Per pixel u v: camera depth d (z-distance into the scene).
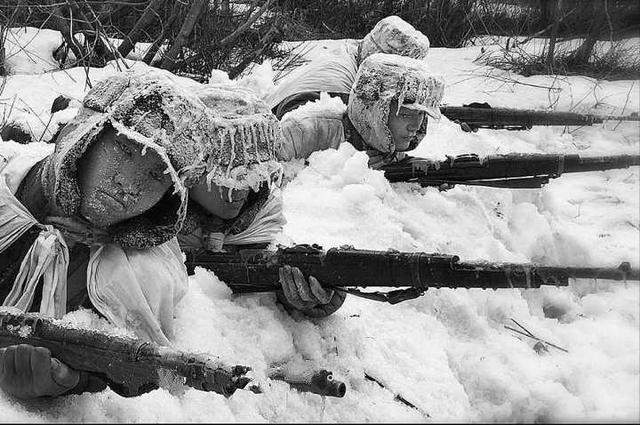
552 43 6.89
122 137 2.52
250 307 3.16
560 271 2.71
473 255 4.38
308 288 3.05
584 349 3.86
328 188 4.28
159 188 2.57
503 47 7.86
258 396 2.73
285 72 7.18
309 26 9.11
